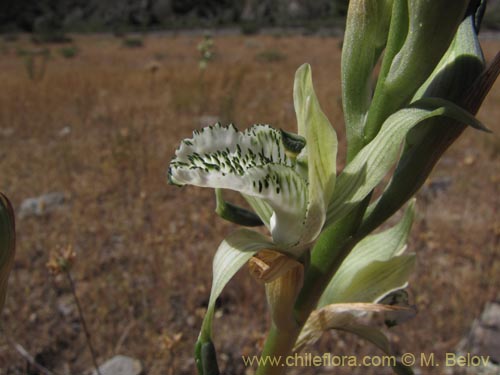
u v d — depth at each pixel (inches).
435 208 300.0
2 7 3329.2
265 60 1150.3
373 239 86.8
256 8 3639.3
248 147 64.1
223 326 212.1
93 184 339.9
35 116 539.8
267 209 70.1
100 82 747.4
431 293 218.4
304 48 1610.5
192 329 211.6
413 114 59.6
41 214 293.7
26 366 192.9
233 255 63.4
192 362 195.3
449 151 416.2
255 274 65.0
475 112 65.1
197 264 241.3
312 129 60.5
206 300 225.1
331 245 67.6
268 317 215.3
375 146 61.9
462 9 57.4
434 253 251.9
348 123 64.7
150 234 263.3
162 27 3388.3
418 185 66.7
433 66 60.1
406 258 84.9
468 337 196.2
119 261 251.9
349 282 84.7
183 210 298.0
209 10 3747.5
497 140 414.6
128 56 1428.4
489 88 64.1
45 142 453.1
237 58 1152.2
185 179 61.9
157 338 202.2
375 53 64.3
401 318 85.7
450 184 339.6
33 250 262.1
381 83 62.7
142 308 219.8
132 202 312.5
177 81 706.8
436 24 57.7
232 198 312.0
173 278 233.5
